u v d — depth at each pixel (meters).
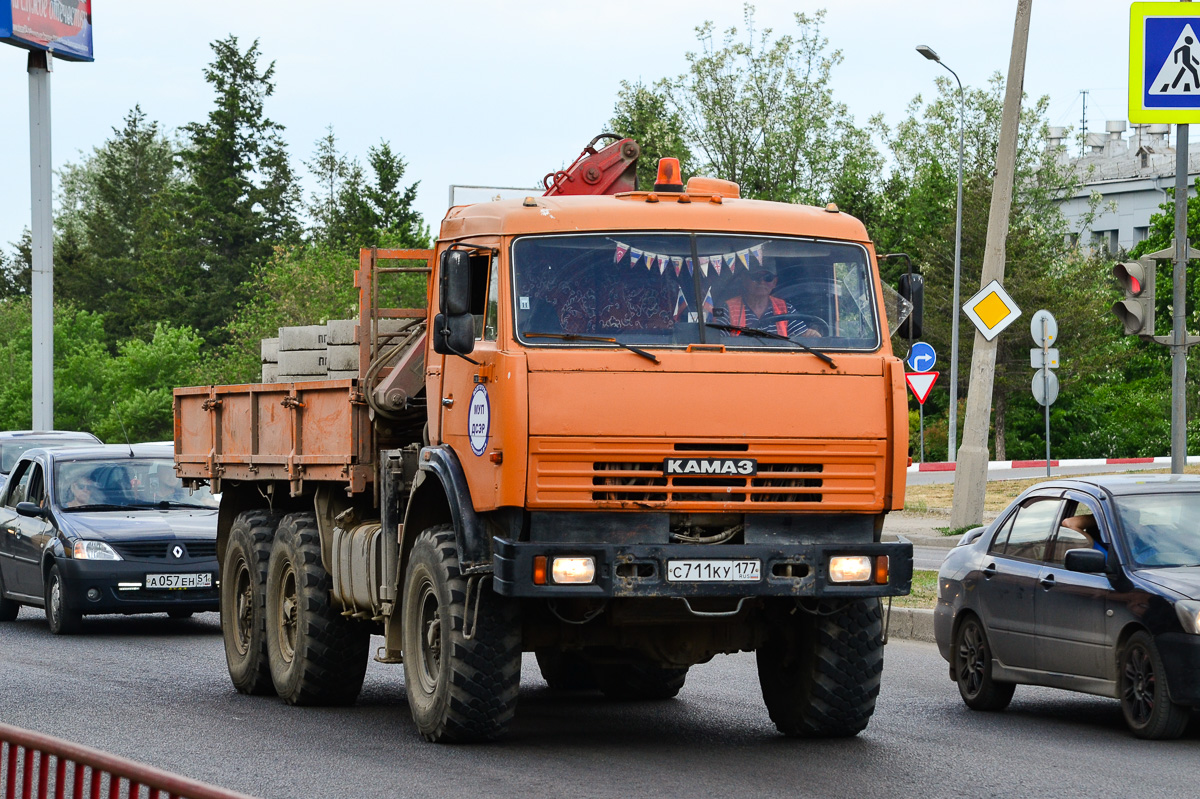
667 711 20.36
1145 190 152.00
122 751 17.00
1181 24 26.44
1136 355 111.50
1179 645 17.25
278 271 113.62
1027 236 107.88
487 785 14.84
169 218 180.38
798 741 17.64
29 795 6.95
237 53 171.38
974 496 45.53
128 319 173.12
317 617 20.69
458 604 16.55
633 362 15.78
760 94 110.62
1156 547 18.50
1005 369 103.31
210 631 31.69
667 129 110.69
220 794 5.83
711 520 15.98
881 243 123.12
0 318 132.50
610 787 14.71
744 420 15.90
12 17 63.41
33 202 64.88
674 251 16.44
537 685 23.48
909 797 14.28
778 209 16.97
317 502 20.97
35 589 31.97
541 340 15.84
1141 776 15.40
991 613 20.27
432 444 17.97
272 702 21.55
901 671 24.08
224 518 24.84
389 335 19.91
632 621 16.33
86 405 113.56
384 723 19.31
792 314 16.50
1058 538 19.72
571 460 15.57
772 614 17.22
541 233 16.27
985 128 119.12
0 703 20.97
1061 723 19.16
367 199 164.50
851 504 16.22
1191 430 94.62
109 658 26.70
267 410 22.64
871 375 16.38
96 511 32.09
